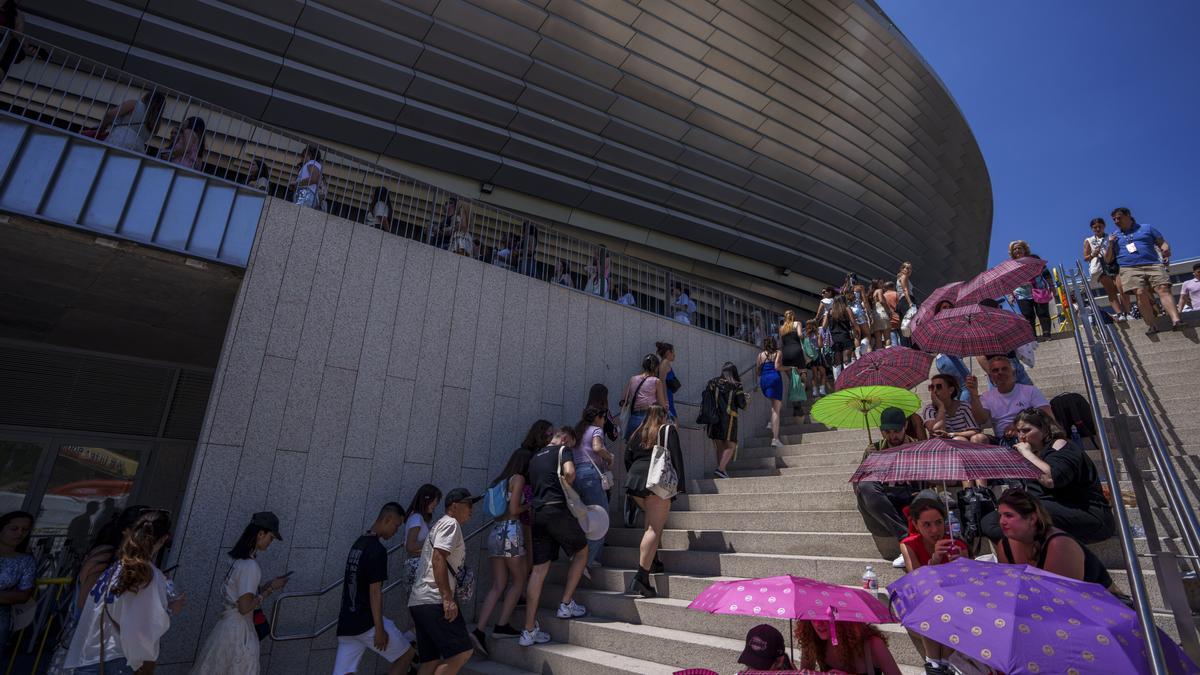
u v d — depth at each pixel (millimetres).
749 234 18125
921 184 21406
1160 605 3377
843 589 2609
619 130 15055
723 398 7918
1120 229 8305
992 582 2098
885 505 4629
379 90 12406
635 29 14062
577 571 5320
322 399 6008
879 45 17156
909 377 6188
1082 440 5473
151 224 5543
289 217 6234
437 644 4176
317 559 5645
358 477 6062
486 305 7531
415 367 6734
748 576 5113
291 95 11609
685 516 6387
